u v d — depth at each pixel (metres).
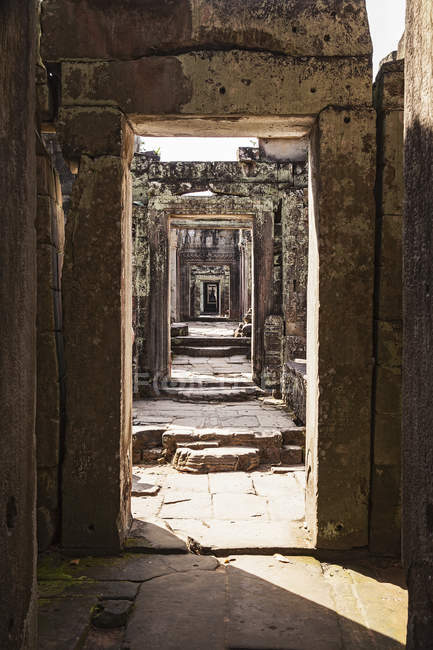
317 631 2.90
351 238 3.69
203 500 4.98
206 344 14.88
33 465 1.89
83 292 3.70
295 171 9.78
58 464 3.79
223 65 3.71
